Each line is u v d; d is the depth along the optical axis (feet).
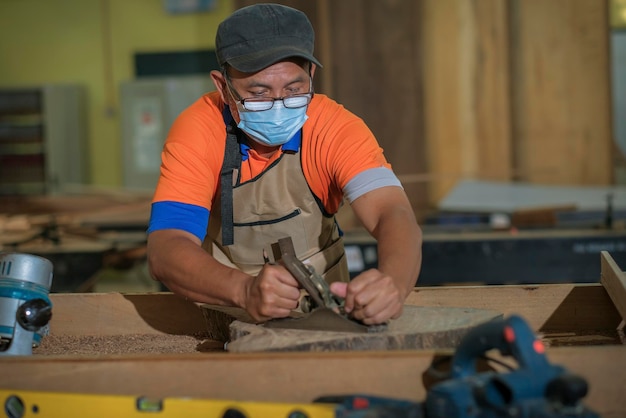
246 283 5.40
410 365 4.56
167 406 4.41
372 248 13.06
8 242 15.44
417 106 23.26
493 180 23.17
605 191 22.57
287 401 4.60
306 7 22.82
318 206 6.48
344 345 4.93
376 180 5.85
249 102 5.75
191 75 33.63
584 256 12.85
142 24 34.14
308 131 6.17
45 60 34.73
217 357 4.63
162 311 7.07
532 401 3.77
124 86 32.17
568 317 6.76
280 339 5.02
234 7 22.74
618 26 29.04
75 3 34.35
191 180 5.98
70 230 17.39
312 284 5.29
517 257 12.87
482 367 4.89
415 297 6.88
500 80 23.12
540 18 22.91
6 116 33.12
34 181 32.45
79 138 33.81
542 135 23.22
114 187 34.65
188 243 5.71
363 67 23.08
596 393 4.57
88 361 4.70
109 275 27.14
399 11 23.02
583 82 22.95
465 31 22.99
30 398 4.59
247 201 6.42
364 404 4.31
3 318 5.52
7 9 34.65
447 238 13.05
